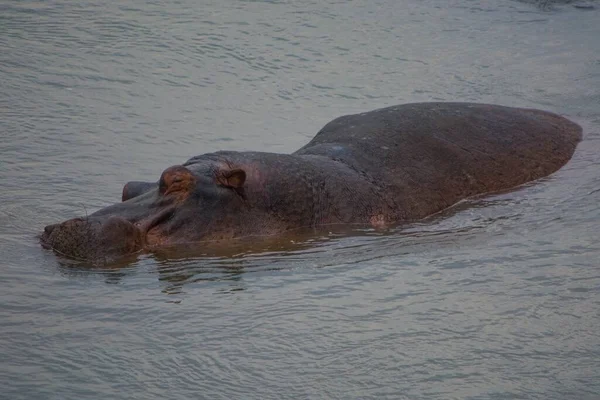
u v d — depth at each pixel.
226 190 23.30
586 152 29.77
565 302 19.30
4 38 37.69
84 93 33.47
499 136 28.58
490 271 20.92
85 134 29.95
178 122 31.52
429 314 18.78
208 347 17.34
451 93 34.72
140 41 38.50
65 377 16.14
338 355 17.19
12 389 15.68
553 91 35.03
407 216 24.95
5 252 21.47
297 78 35.97
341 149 26.23
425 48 39.47
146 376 16.31
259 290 19.88
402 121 27.97
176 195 22.89
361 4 44.59
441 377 16.53
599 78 36.41
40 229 22.94
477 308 19.06
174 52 37.69
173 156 28.55
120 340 17.48
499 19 43.41
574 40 40.81
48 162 27.50
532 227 23.94
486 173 27.12
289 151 29.27
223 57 37.56
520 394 16.02
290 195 23.91
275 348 17.38
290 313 18.77
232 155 24.12
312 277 20.67
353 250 22.48
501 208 25.62
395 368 16.80
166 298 19.34
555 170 28.52
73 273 20.53
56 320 18.19
